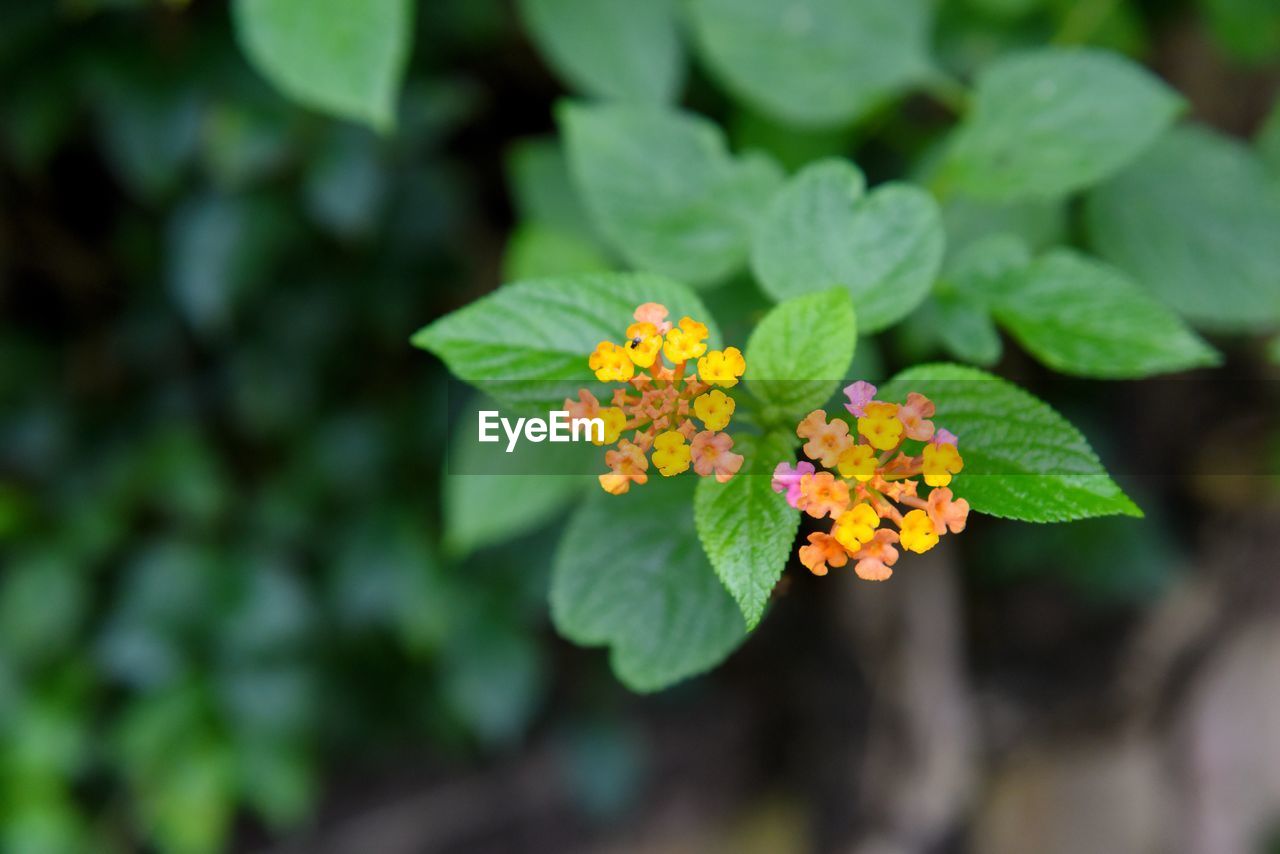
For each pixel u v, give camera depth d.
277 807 1.03
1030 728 1.14
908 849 1.08
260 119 0.79
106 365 1.04
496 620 1.03
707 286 0.60
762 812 1.30
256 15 0.62
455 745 1.26
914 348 0.64
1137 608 1.12
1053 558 1.07
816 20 0.65
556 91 1.03
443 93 0.86
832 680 1.15
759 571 0.52
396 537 1.01
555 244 0.65
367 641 1.13
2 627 0.99
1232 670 1.07
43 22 0.79
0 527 0.98
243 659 1.03
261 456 1.06
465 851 1.30
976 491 0.52
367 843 1.27
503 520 0.63
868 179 0.76
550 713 1.29
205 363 1.02
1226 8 0.72
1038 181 0.59
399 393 1.02
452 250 0.97
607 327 0.54
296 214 0.88
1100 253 0.64
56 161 0.99
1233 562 1.07
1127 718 1.12
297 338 0.97
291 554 1.05
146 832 1.09
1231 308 0.63
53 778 1.04
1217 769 1.05
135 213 0.97
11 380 1.02
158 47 0.81
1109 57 0.59
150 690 1.01
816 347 0.53
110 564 1.04
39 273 1.04
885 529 0.52
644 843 1.33
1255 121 0.95
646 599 0.56
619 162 0.60
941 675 1.05
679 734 1.36
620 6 0.69
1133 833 1.07
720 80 0.73
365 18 0.62
